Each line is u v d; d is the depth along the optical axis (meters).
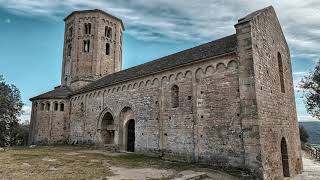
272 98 16.95
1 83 39.22
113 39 39.00
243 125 15.02
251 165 14.31
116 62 38.78
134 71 26.80
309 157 30.72
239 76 15.70
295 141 19.80
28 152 23.31
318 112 31.09
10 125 40.88
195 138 18.00
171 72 20.69
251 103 14.88
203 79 18.20
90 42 37.12
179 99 19.70
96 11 37.69
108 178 12.76
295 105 21.38
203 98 17.98
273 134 16.08
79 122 31.39
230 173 15.27
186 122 18.89
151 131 21.69
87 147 28.56
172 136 19.78
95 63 36.41
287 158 17.58
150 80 22.58
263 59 16.62
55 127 33.03
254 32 16.00
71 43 38.19
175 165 17.16
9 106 39.56
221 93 16.92
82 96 31.53
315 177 17.33
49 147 29.12
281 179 15.89
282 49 20.73
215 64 17.56
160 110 21.12
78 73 36.41
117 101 26.12
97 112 28.72
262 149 14.25
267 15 18.47
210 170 15.77
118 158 20.19
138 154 22.25
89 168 15.31
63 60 39.53
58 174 13.24
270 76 17.30
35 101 34.31
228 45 17.97
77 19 37.88
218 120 16.83
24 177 12.34
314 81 30.47
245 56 15.59
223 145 16.27
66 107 33.84
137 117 23.34
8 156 19.94
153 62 26.53
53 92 35.12
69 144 32.03
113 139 27.56
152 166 16.73
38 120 33.25
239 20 16.66
